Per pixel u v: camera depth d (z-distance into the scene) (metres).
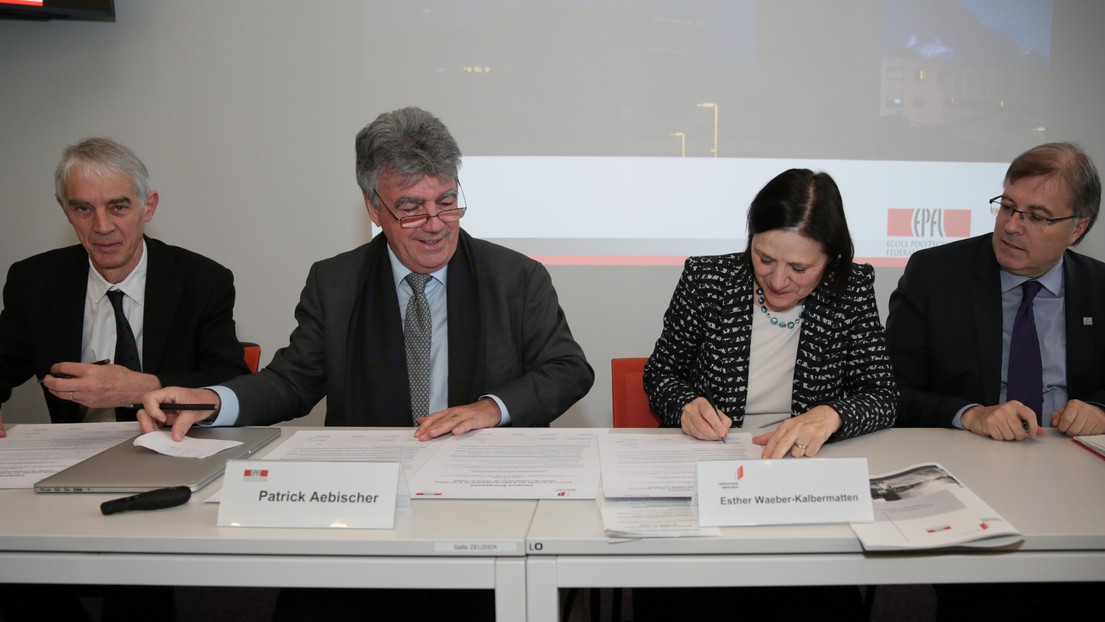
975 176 2.33
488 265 1.44
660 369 1.42
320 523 0.83
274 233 2.37
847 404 1.14
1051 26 2.28
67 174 1.48
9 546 0.81
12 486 0.96
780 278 1.18
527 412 1.27
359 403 1.39
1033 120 2.32
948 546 0.76
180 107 2.32
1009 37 2.29
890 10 2.27
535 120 2.31
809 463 0.83
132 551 0.81
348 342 1.39
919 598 1.83
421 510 0.87
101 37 2.29
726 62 2.29
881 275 2.35
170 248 1.69
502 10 2.28
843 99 2.30
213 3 2.28
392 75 2.30
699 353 1.40
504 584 0.79
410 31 2.29
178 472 0.97
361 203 2.35
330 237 2.37
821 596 1.12
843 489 0.83
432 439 1.15
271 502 0.84
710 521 0.81
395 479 0.83
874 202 2.33
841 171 2.32
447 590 1.14
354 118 2.31
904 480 0.93
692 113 2.31
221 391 1.22
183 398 1.16
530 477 0.97
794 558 0.78
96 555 0.80
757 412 1.35
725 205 2.34
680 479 0.93
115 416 1.61
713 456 1.03
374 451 1.09
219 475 0.99
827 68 2.29
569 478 0.96
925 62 2.29
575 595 1.05
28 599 1.26
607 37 2.29
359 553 0.79
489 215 2.35
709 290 1.38
